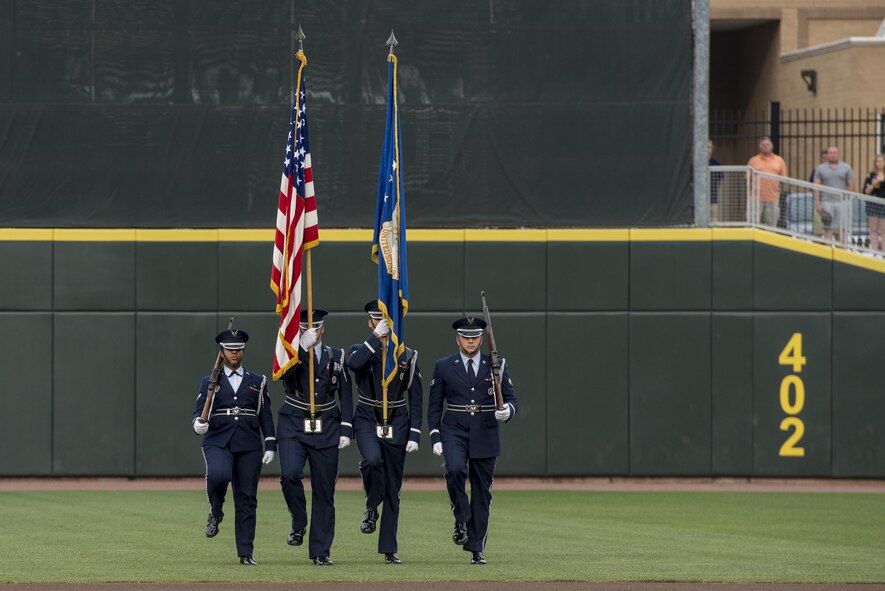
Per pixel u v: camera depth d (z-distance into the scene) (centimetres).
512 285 8256
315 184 8262
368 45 8275
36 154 8219
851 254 8231
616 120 8288
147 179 8231
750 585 4497
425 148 8281
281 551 5447
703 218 8294
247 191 8250
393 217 5297
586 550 5469
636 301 8256
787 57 12275
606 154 8288
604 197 8294
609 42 8294
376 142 8281
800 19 12600
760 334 8244
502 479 8306
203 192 8250
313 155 8269
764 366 8231
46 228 8212
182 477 8250
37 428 8181
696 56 8275
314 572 4759
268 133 8256
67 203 8225
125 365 8206
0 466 8169
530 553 5372
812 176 9088
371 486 5078
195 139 8244
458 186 8281
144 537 5850
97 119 8231
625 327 8256
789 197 8375
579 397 8256
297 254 5122
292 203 5169
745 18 12612
